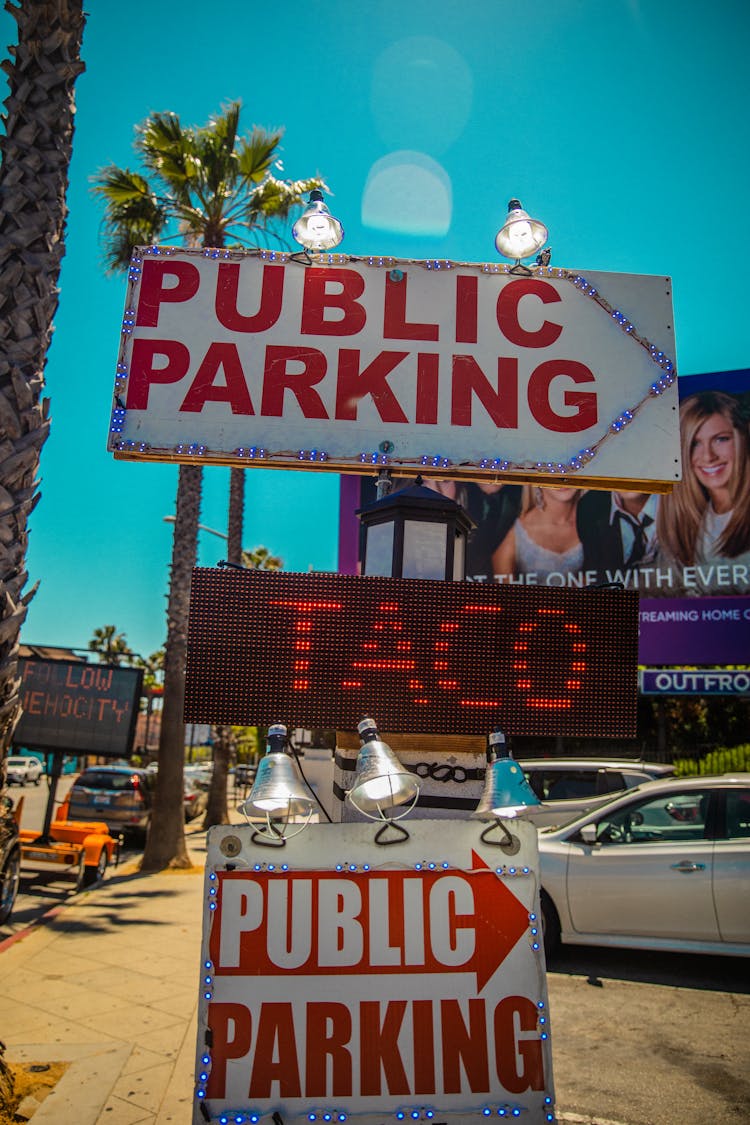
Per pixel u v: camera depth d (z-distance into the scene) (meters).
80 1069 4.25
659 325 3.98
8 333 4.31
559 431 3.84
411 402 3.81
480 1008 2.89
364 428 3.78
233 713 3.31
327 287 3.89
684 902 6.24
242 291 3.86
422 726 3.38
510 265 3.97
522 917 2.99
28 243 4.40
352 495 19.33
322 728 3.34
